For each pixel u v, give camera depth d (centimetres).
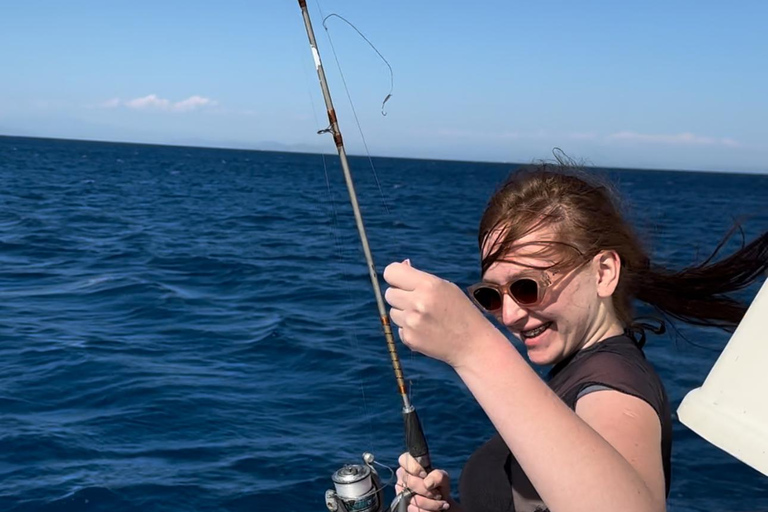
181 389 678
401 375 157
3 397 646
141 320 970
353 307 1098
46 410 622
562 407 102
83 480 495
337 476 157
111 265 1441
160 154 15988
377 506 158
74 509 460
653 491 107
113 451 543
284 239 2034
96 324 938
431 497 161
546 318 141
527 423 101
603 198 145
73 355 775
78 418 605
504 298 142
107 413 618
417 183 6700
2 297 1094
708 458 527
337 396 672
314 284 1296
